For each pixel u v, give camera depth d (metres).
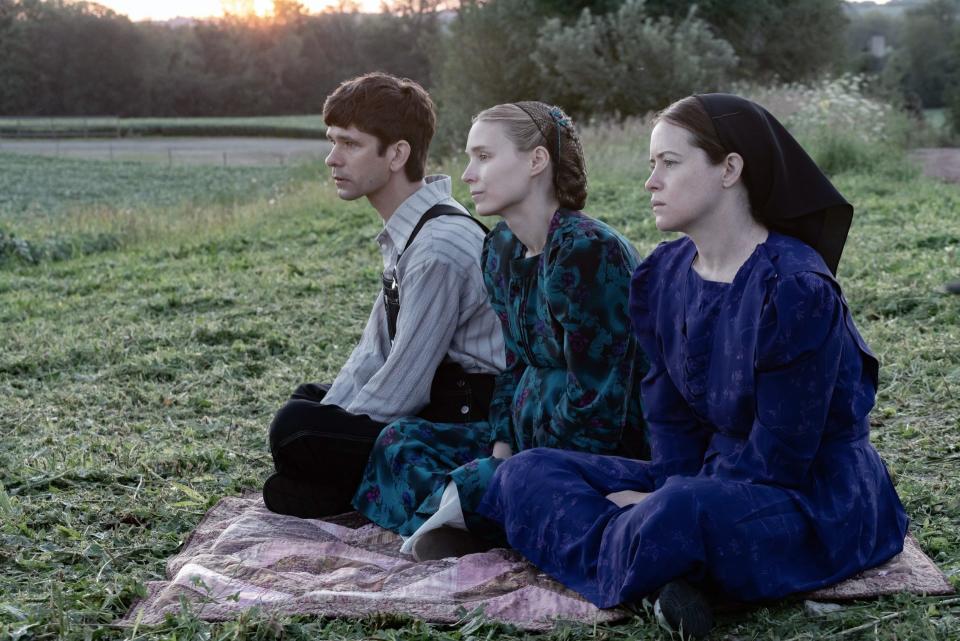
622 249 3.13
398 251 3.69
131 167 39.31
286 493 3.58
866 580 2.78
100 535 3.60
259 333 7.01
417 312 3.54
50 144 58.16
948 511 3.36
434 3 104.38
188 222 13.89
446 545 3.16
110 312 8.20
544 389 3.29
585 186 3.28
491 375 3.62
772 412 2.62
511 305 3.33
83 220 14.38
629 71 22.73
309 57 105.56
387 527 3.43
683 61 22.17
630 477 2.99
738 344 2.67
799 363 2.58
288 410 3.52
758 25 27.78
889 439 4.17
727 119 2.66
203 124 72.62
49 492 4.08
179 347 6.80
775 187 2.68
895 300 6.27
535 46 25.11
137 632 2.76
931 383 4.80
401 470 3.41
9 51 97.81
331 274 9.21
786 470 2.65
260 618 2.73
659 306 2.91
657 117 2.75
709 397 2.78
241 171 36.78
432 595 2.87
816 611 2.67
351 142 3.64
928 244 8.25
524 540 2.95
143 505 3.90
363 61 105.69
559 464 2.97
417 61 104.62
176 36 105.50
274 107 104.56
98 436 4.89
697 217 2.71
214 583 2.97
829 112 16.61
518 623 2.70
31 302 8.95
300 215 13.65
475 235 3.64
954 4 56.78
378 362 3.86
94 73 99.44
